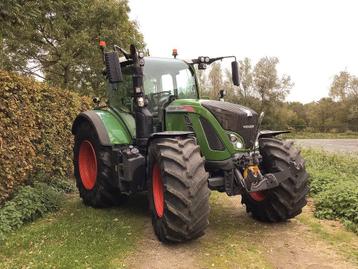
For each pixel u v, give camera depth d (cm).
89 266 409
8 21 776
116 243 470
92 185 651
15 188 638
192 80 633
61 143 841
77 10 1384
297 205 527
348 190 607
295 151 527
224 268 409
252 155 504
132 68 598
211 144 511
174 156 449
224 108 512
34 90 710
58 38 1662
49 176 777
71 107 898
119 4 1694
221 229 532
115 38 1659
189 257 436
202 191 442
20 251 454
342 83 5572
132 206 649
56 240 484
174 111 551
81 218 579
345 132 4909
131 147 550
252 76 4431
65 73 1698
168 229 445
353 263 421
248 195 561
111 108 660
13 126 631
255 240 489
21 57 1614
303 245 473
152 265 416
